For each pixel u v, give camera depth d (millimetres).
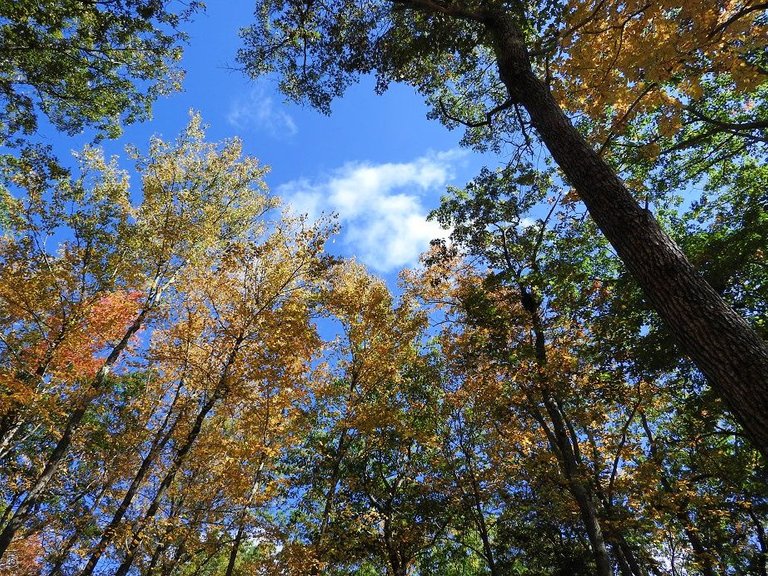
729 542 12750
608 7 5508
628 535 12227
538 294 13008
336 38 8867
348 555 13664
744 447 13023
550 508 13719
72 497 12773
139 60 11273
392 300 14359
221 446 9930
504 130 10773
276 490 11039
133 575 12750
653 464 10805
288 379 10297
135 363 11875
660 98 6363
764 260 10539
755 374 3344
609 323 11805
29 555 12727
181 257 13516
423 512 14422
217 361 10820
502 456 14172
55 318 10711
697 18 5312
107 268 11734
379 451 15672
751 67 5789
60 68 10453
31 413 10492
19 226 10711
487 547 13328
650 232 4332
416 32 8562
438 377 15188
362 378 12984
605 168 4945
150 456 10398
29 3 8914
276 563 10453
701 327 3725
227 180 14914
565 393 11438
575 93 6645
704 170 11641
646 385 12055
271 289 11305
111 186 12352
